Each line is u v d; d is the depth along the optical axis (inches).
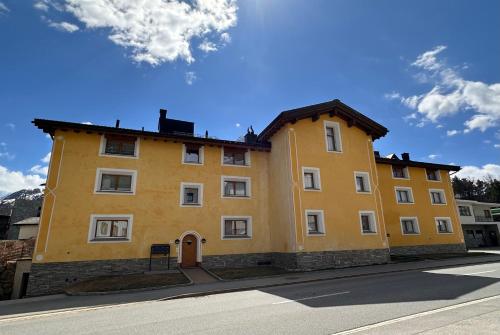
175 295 441.1
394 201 1117.1
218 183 821.2
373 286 432.8
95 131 721.0
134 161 752.3
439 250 1126.4
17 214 1946.4
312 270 705.0
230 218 807.1
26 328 290.0
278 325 248.8
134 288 518.3
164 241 724.7
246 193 857.5
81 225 665.6
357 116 904.9
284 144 824.9
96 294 496.7
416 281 461.1
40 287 603.5
